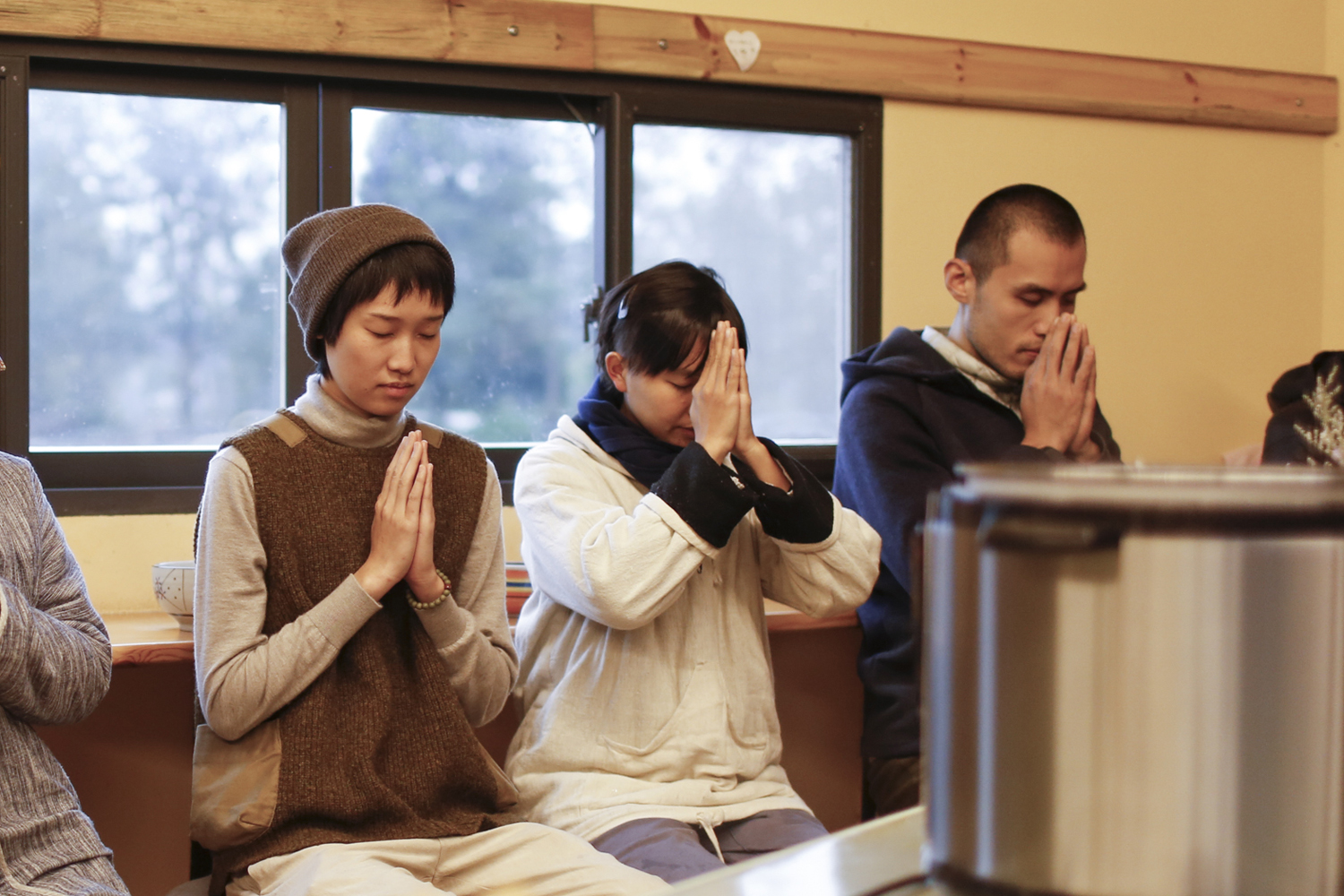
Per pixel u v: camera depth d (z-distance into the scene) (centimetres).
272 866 120
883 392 185
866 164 226
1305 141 259
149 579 188
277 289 199
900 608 177
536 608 156
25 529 129
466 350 208
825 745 222
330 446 134
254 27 187
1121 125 243
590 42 206
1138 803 44
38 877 114
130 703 184
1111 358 243
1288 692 43
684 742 142
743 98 219
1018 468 48
